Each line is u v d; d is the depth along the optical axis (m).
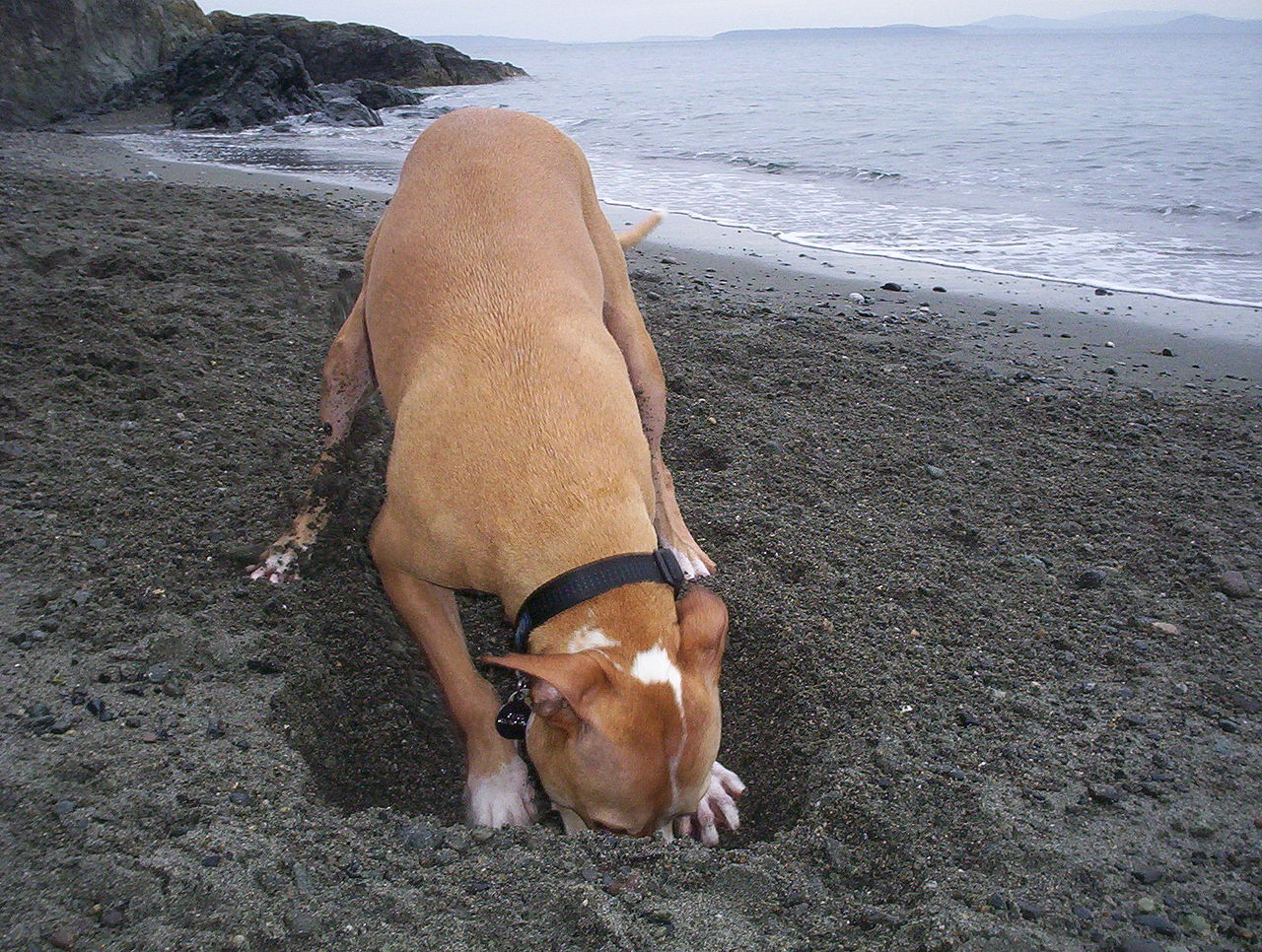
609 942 0.66
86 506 1.11
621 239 1.52
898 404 1.49
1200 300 2.00
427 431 0.83
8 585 0.98
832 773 0.82
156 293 1.72
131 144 4.47
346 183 3.24
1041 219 2.71
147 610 0.96
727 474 1.28
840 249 2.43
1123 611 1.03
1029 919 0.69
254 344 1.55
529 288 0.91
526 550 0.78
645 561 0.78
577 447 0.82
